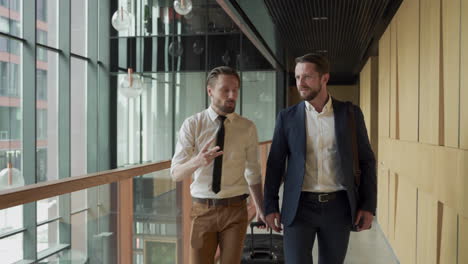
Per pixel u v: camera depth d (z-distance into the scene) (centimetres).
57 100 1043
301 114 262
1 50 902
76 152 1168
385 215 618
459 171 271
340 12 721
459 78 275
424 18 380
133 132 1259
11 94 919
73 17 1154
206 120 251
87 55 1176
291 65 1464
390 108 592
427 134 363
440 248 321
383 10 666
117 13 824
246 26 884
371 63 962
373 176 263
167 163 330
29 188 174
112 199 250
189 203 389
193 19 1204
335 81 2064
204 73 1221
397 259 503
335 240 258
